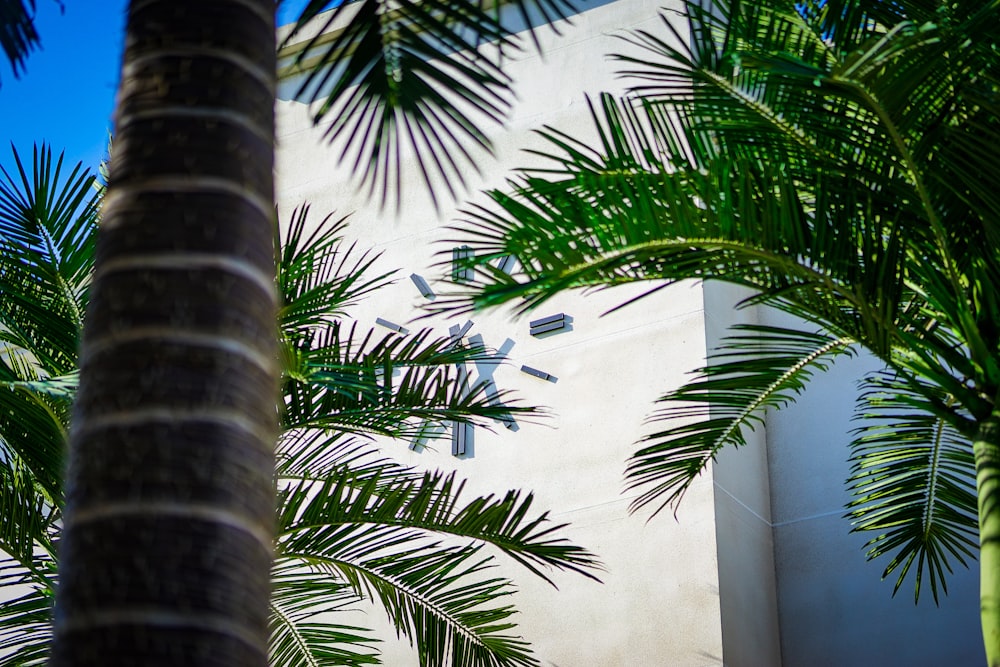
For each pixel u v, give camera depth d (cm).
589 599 916
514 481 990
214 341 173
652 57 1099
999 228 451
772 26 515
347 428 597
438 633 618
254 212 186
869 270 475
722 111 486
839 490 981
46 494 644
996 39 426
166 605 158
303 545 598
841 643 928
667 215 431
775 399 572
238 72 193
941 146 447
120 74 196
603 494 949
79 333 600
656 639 876
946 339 614
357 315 1130
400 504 600
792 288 469
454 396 586
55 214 602
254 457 171
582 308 1033
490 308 412
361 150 343
